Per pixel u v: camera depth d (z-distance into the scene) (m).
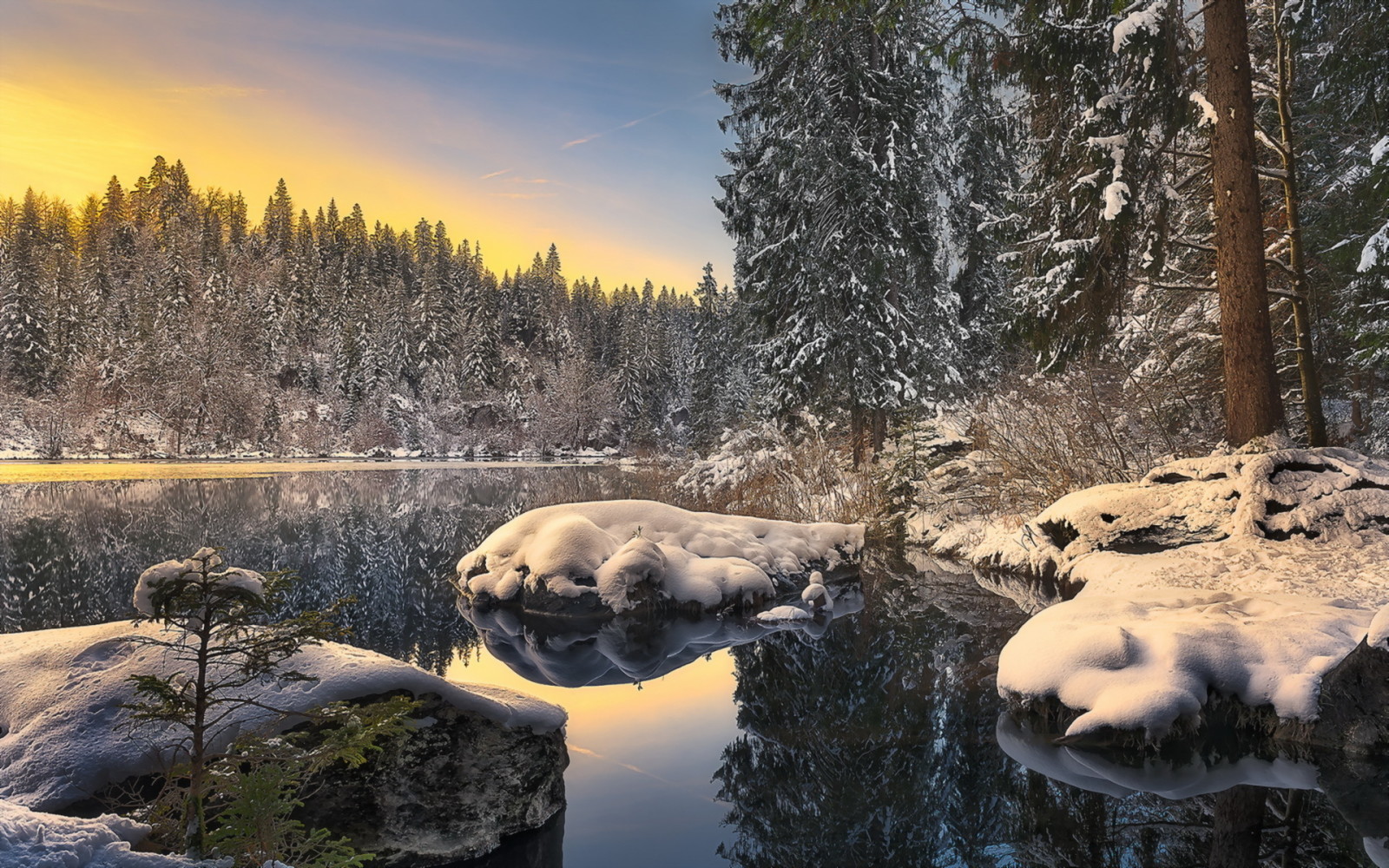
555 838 4.23
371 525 19.77
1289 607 6.50
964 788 4.83
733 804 4.72
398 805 3.78
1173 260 13.19
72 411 53.72
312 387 75.31
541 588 10.54
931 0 11.91
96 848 2.10
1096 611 6.78
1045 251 12.03
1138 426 13.66
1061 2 11.36
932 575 13.22
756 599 11.08
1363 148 11.77
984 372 24.94
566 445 80.38
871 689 7.05
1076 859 3.89
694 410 51.72
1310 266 12.16
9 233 91.38
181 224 87.56
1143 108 10.62
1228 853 3.88
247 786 2.58
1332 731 5.11
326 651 4.09
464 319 91.50
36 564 13.06
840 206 20.28
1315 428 10.73
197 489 29.11
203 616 2.98
